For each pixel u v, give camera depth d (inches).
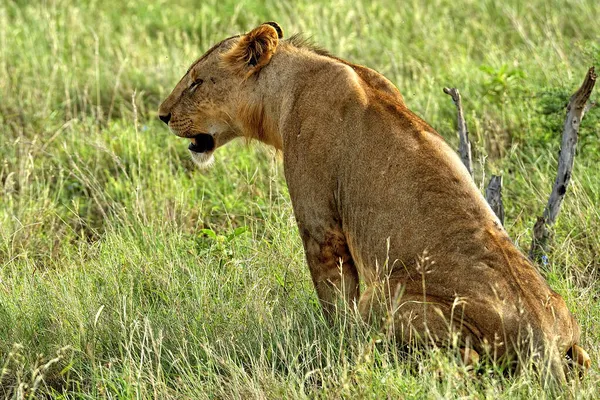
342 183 367.9
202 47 791.7
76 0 877.8
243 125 417.1
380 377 324.5
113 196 562.3
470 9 811.4
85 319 401.7
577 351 330.3
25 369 379.2
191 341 381.7
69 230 536.1
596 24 733.3
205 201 553.6
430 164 348.5
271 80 401.1
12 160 588.1
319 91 380.5
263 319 382.3
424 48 746.8
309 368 354.9
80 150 610.9
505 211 505.4
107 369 364.5
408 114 367.2
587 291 400.2
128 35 786.2
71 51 788.6
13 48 770.8
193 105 423.8
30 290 428.1
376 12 832.9
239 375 349.1
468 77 656.4
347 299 380.2
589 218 462.6
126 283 430.9
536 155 546.9
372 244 356.5
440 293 329.7
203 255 460.8
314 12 816.9
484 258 327.9
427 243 338.0
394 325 333.7
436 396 301.1
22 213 529.7
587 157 528.4
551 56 660.7
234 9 852.6
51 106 689.0
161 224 495.8
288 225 458.3
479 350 321.1
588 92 418.0
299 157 378.3
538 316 316.2
